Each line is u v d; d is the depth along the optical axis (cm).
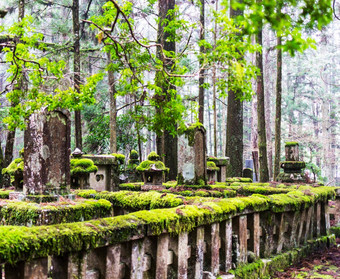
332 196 747
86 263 255
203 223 358
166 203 484
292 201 540
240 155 1309
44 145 455
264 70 2417
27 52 520
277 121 1312
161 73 540
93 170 784
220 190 682
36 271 220
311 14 145
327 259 579
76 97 475
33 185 460
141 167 848
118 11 387
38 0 1399
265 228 506
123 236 272
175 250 333
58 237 229
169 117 560
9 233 214
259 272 454
